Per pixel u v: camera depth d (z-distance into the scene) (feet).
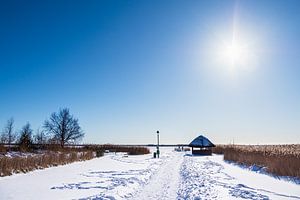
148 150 198.49
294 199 40.19
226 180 57.82
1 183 50.72
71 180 55.26
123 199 39.75
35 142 123.03
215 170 77.66
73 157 99.60
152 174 69.46
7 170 60.90
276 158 77.97
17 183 50.88
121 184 49.96
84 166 84.94
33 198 38.75
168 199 40.09
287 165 65.31
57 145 128.77
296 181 55.67
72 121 211.41
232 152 122.31
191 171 74.54
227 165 94.12
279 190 46.96
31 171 68.08
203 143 176.86
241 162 93.45
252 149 126.93
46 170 71.67
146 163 100.17
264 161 80.07
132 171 72.23
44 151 112.16
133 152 175.32
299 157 76.43
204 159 127.65
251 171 74.95
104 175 63.46
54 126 207.31
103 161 107.04
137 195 43.01
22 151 104.78
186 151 233.55
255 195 42.29
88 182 52.75
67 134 208.44
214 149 202.08
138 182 54.44
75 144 209.46
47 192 42.96
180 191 46.21
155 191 46.26
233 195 42.24
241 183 53.98
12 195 40.60
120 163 98.58
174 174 70.08
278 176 62.34
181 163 104.32
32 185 49.01
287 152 93.30
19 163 67.77
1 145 98.07
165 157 143.23
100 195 39.93
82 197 39.37
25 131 123.54
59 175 62.64
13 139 120.47
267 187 49.67
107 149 196.03
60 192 43.04
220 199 39.45
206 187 48.83
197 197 40.52
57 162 85.56
